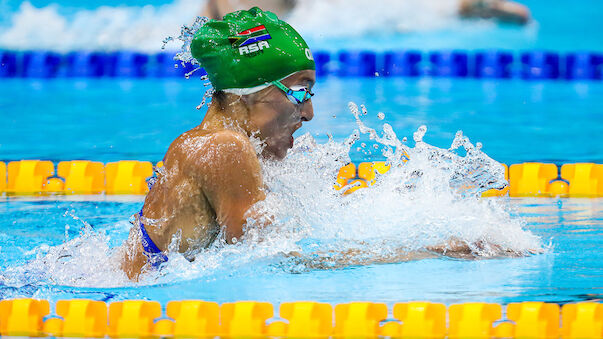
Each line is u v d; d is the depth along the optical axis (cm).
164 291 876
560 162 1962
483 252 1018
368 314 757
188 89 3525
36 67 4044
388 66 4075
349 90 3344
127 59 4094
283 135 970
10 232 1270
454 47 4559
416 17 4878
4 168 1711
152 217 927
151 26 4497
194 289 880
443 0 4950
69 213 1437
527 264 982
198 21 1059
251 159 893
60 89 3528
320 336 758
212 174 880
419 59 4094
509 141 2267
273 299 835
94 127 2509
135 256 938
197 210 899
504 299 832
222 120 956
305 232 984
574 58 4069
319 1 4909
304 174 1034
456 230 1033
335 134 2231
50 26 4444
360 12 4844
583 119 2714
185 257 932
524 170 1670
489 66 4075
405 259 982
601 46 4538
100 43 4359
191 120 2634
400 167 1127
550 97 3294
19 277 966
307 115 984
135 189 1688
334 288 873
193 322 775
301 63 948
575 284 892
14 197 1606
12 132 2419
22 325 791
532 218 1349
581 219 1335
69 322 787
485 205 1084
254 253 914
